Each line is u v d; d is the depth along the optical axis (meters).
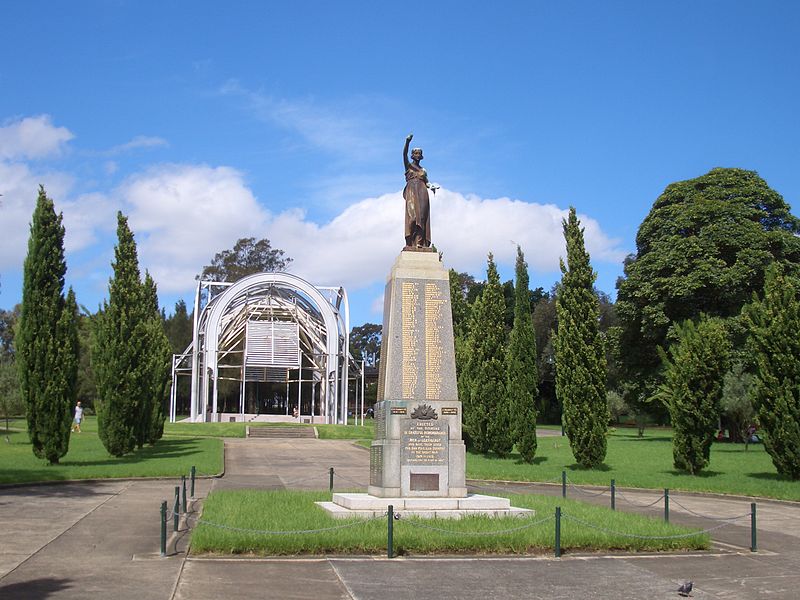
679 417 31.20
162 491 24.30
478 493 21.83
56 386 30.38
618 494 26.94
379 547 14.64
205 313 68.38
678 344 48.53
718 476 30.31
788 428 28.34
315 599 11.29
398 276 19.31
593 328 33.16
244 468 33.53
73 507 20.23
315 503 19.00
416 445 18.36
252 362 65.81
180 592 11.44
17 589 11.46
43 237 30.64
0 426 62.28
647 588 12.55
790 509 23.58
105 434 34.19
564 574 13.38
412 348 19.00
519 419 35.75
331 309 65.94
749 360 45.41
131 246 35.41
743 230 48.38
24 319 30.44
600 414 32.75
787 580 13.47
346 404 66.12
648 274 51.12
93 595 11.18
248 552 14.23
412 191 20.45
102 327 34.97
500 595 11.81
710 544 16.52
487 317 39.91
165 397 44.16
